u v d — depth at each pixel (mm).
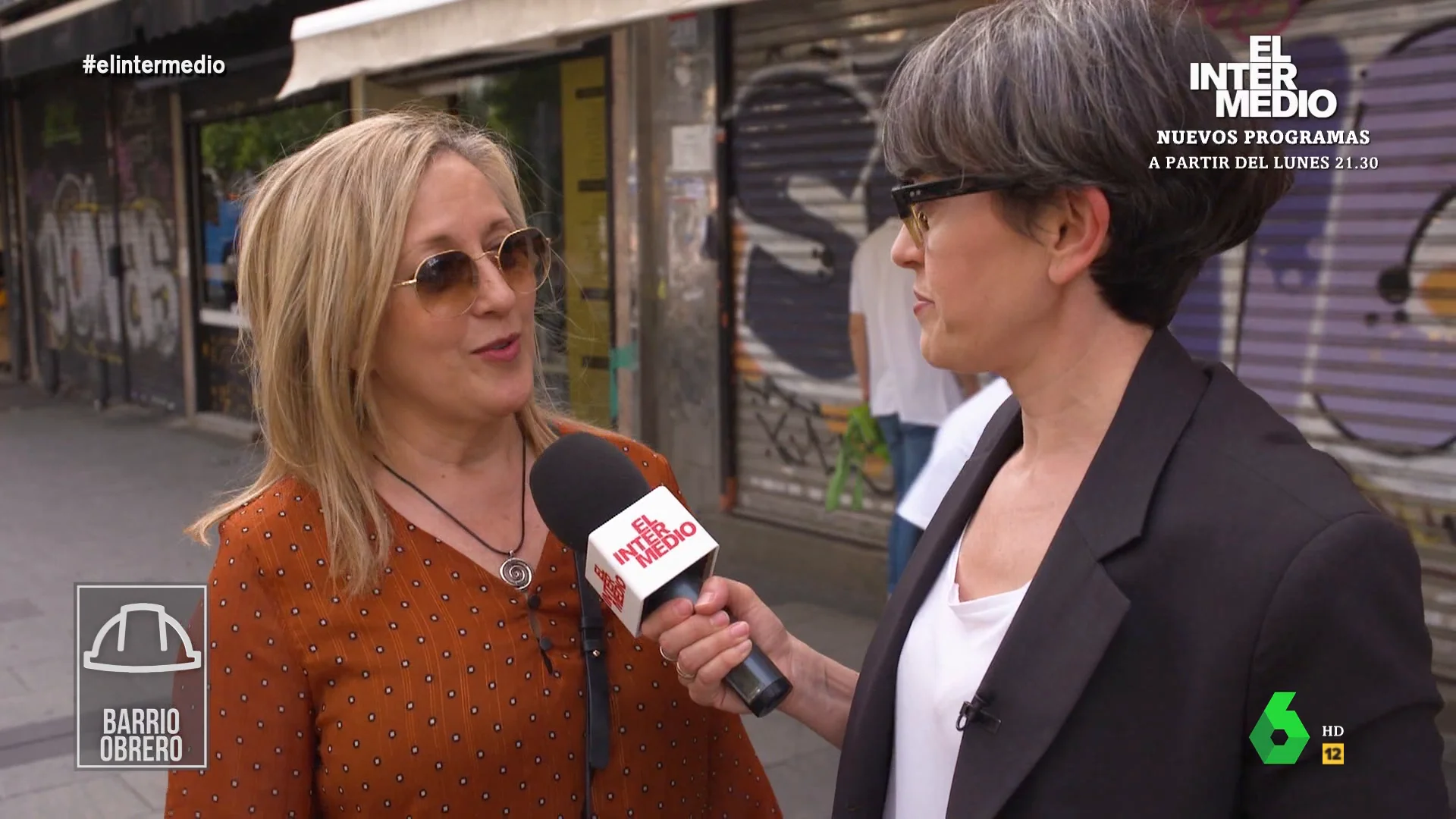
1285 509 1012
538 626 1539
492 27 4797
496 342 1518
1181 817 1030
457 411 1528
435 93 8422
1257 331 4355
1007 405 1483
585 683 1540
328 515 1486
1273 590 985
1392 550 975
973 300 1181
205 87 10719
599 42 6898
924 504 3189
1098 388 1192
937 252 1193
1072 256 1127
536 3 4598
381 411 1581
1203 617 1029
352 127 1562
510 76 7809
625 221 6855
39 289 14867
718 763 1719
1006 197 1135
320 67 5664
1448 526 3939
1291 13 4105
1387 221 3990
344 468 1506
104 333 13258
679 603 1332
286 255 1490
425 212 1485
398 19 5234
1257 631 991
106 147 12633
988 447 1424
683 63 6379
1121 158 1061
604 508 1451
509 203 1623
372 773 1413
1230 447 1088
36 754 4035
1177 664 1047
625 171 6809
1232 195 1115
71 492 8656
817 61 5785
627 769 1561
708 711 1681
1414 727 959
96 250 13211
